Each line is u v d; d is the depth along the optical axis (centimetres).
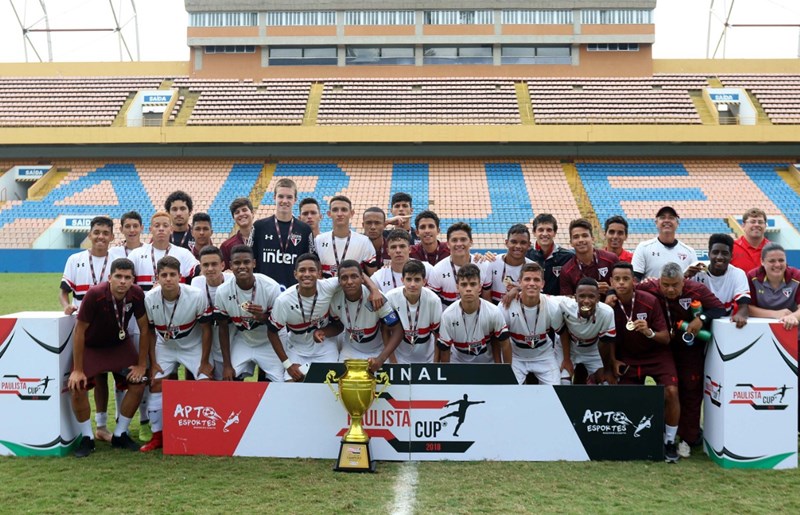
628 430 554
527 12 3269
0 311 1398
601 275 653
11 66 3475
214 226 2636
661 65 3381
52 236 2638
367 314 607
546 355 632
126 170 3056
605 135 2867
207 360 615
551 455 553
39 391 571
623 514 432
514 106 3117
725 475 520
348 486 488
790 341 547
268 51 3384
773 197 2769
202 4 3325
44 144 3003
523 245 655
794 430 544
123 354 600
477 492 474
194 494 470
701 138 2859
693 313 567
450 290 655
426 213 711
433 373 554
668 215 674
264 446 565
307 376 561
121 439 594
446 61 3362
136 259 672
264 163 3108
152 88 3334
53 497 464
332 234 695
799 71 3344
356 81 3316
